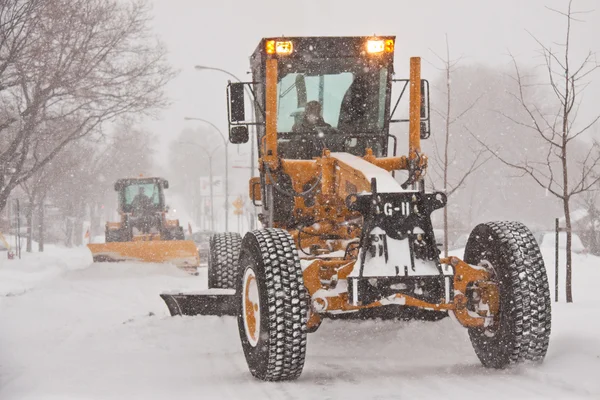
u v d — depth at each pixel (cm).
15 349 1906
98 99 5769
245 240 1462
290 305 1343
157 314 2288
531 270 1366
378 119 2025
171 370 1520
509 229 1418
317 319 1435
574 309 2012
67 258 7856
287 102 2000
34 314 2722
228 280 2148
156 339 1844
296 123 2005
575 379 1250
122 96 5828
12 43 4928
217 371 1503
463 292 1412
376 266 1341
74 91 5428
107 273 4153
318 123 2009
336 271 1413
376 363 1535
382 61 2005
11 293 3691
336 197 1702
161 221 6194
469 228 8275
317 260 1437
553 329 1677
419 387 1288
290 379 1380
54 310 2848
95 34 5566
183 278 4112
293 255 1385
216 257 2170
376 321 1697
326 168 1709
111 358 1678
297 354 1340
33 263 6219
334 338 1702
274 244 1393
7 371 1579
